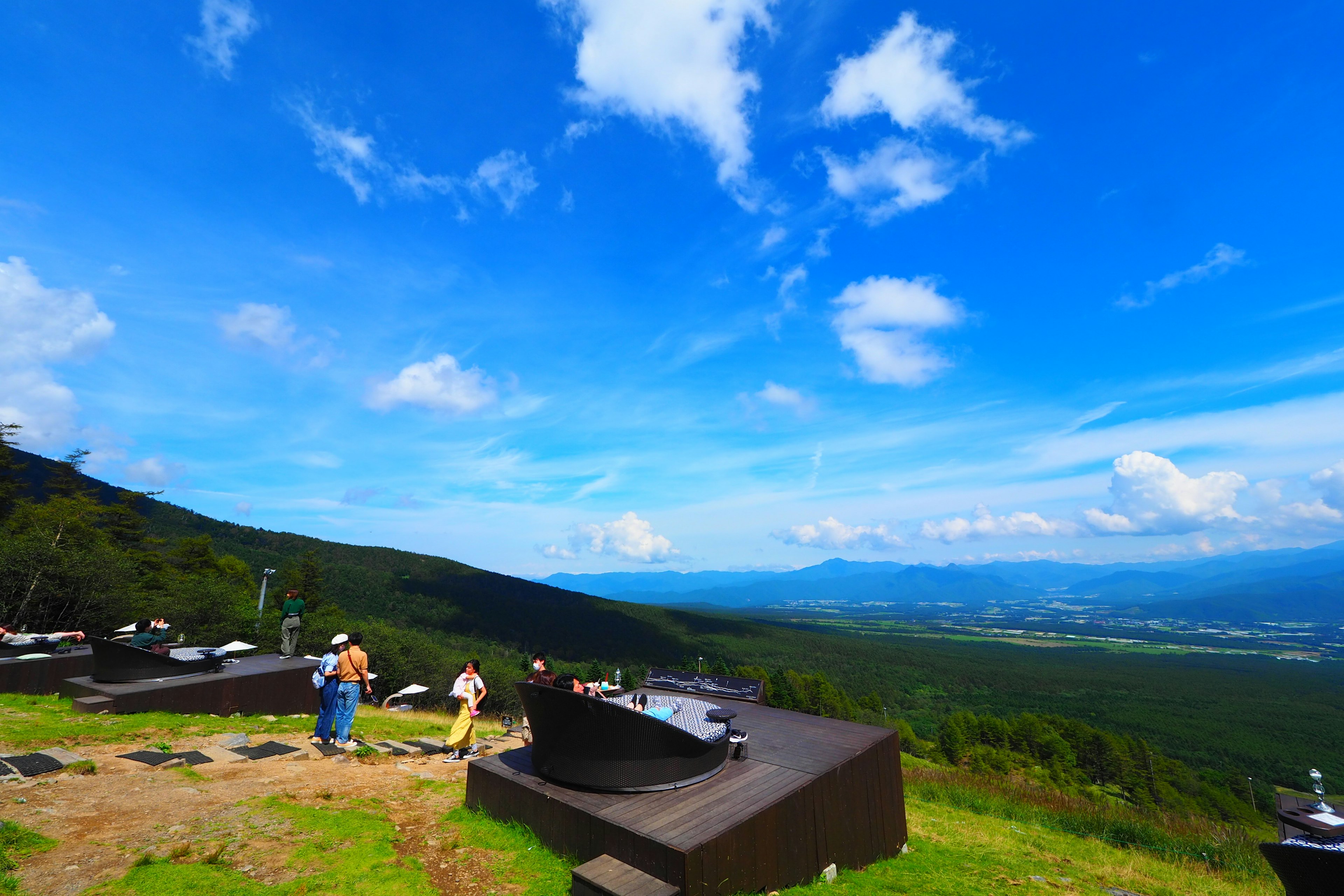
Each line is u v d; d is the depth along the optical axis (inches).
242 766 279.0
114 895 140.7
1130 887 281.3
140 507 2032.5
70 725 322.0
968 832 358.3
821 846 223.0
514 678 2174.0
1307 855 160.1
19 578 871.7
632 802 202.2
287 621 508.7
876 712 4571.9
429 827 219.5
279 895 152.9
